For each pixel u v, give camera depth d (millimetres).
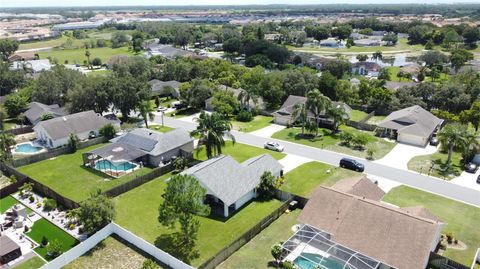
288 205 49625
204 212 41812
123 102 89625
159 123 91375
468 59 167000
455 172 61031
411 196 53219
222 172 50906
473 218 47312
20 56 185500
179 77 132875
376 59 190750
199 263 39281
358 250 37344
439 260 37375
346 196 42594
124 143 69500
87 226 42844
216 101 96688
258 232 44406
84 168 65438
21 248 42188
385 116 96688
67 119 80188
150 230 45688
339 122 81062
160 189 56688
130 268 38844
